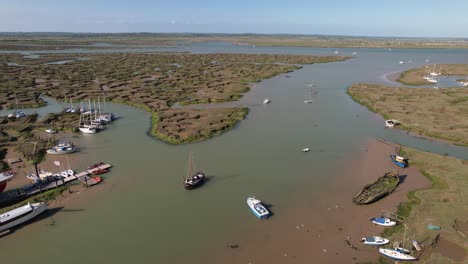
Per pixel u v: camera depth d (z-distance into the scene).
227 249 53.22
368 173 78.12
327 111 131.00
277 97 154.25
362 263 49.53
